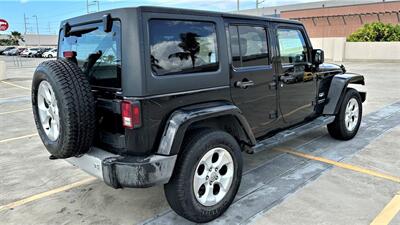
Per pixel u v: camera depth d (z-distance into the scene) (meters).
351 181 3.68
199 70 2.93
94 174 2.74
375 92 9.55
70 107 2.55
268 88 3.71
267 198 3.33
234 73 3.24
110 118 2.74
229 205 3.09
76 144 2.65
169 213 3.13
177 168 2.70
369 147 4.81
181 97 2.78
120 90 2.63
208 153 2.83
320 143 5.04
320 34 37.72
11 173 4.23
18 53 46.41
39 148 5.28
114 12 2.62
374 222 2.87
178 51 2.76
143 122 2.56
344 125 4.95
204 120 3.04
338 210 3.07
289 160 4.37
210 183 2.92
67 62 2.77
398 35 21.25
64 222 3.03
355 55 22.06
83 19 3.04
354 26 34.94
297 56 4.20
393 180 3.69
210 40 3.02
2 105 9.44
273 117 3.88
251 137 3.32
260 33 3.59
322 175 3.86
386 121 6.30
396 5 31.80
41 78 2.77
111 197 3.49
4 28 18.05
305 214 3.01
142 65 2.51
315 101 4.64
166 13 2.68
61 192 3.65
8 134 6.20
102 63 2.80
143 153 2.61
